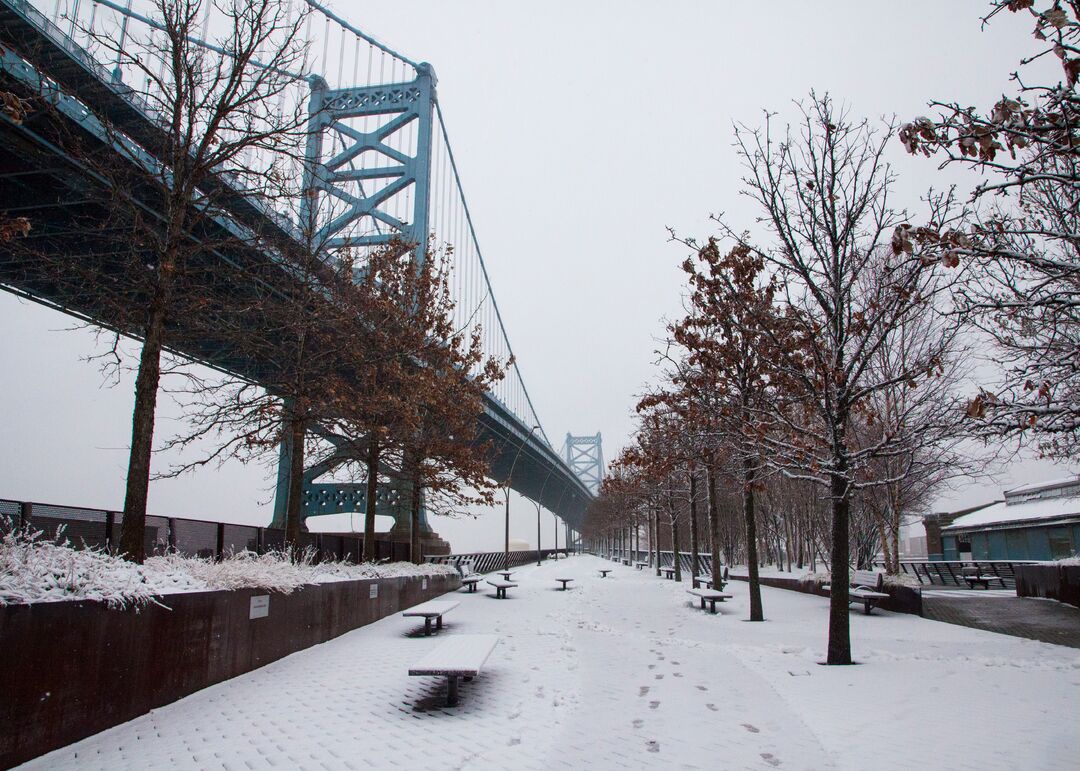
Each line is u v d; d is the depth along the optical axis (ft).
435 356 68.80
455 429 73.41
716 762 16.92
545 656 33.04
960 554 124.57
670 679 27.07
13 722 16.78
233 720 21.27
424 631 42.60
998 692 22.88
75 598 19.26
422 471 69.77
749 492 44.34
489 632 42.55
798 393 34.63
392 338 58.59
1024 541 98.37
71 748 18.35
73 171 35.70
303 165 36.47
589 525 297.12
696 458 45.91
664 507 102.22
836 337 31.01
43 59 37.14
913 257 15.12
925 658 30.04
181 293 33.53
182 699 23.97
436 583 70.85
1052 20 11.73
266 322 40.11
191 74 30.81
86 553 22.65
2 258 44.01
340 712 22.26
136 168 33.65
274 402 45.96
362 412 53.06
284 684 26.66
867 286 45.03
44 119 39.58
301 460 48.32
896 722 19.53
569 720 21.09
